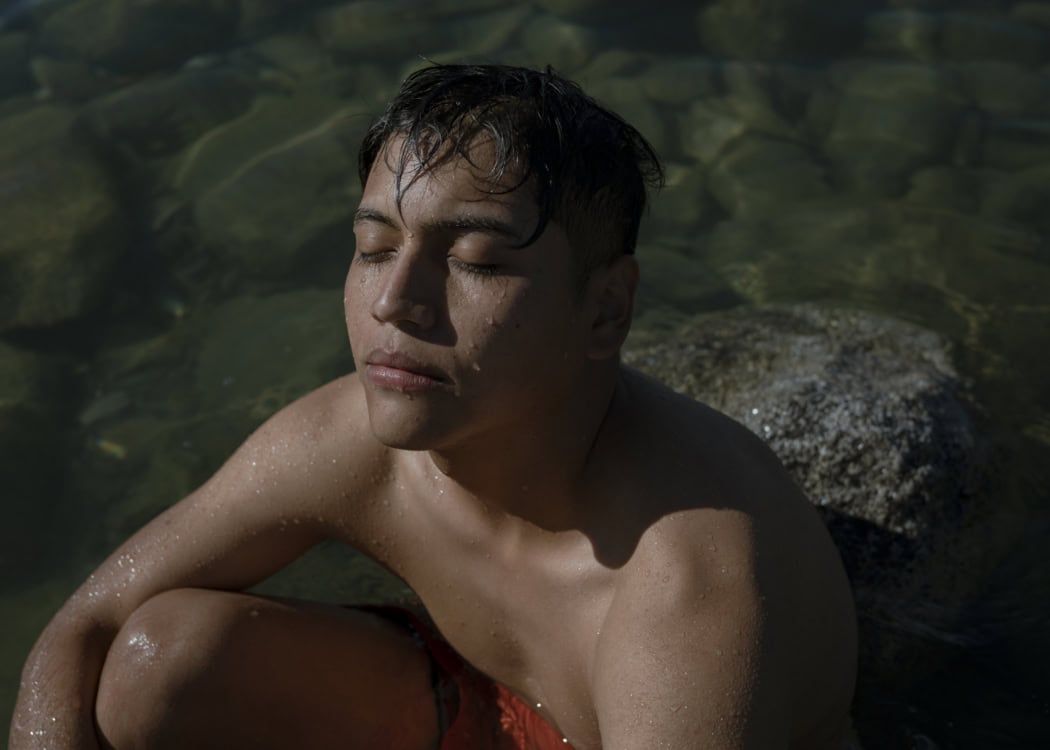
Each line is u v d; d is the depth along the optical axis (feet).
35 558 10.05
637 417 6.46
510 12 16.63
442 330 5.57
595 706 6.40
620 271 6.04
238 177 14.07
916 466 9.37
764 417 9.70
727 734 5.81
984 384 10.85
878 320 11.43
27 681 7.20
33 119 15.02
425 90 5.84
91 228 13.43
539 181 5.56
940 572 9.04
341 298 12.54
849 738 7.77
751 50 15.84
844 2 16.71
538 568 6.62
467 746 7.54
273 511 7.36
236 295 12.64
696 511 6.15
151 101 15.23
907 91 15.10
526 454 6.20
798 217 13.32
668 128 14.57
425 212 5.49
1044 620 8.75
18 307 12.51
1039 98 14.93
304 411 7.43
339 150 14.33
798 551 6.41
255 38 16.34
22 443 11.04
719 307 12.11
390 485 7.10
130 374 11.78
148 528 7.61
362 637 7.38
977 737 8.02
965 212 13.30
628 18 16.46
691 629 5.93
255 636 6.91
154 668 6.70
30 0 17.15
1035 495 9.72
